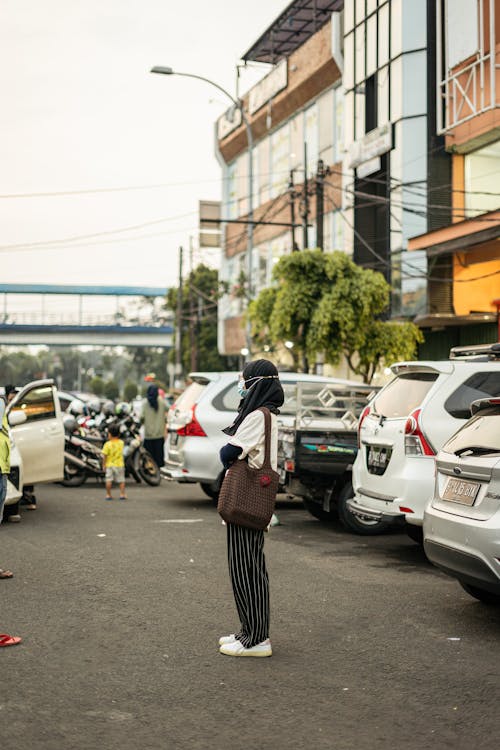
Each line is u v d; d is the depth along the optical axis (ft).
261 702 15.40
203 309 179.42
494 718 14.78
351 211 98.99
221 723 14.35
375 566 28.37
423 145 84.99
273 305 86.53
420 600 23.59
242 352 93.04
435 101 84.99
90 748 13.19
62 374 588.91
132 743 13.42
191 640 19.29
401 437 27.61
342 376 102.37
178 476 42.45
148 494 49.37
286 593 24.09
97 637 19.43
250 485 18.16
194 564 27.84
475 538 19.72
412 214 85.46
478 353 31.58
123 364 593.01
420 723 14.49
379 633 20.18
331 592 24.35
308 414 36.17
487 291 79.15
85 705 15.08
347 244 101.60
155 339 301.02
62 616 21.24
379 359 79.87
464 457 21.12
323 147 111.86
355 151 95.50
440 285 82.17
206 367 177.68
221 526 36.27
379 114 92.07
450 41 79.00
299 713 14.88
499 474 19.62
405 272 81.92
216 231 159.22
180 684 16.31
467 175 82.07
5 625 20.38
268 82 126.72
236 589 18.29
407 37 86.58
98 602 22.68
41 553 29.58
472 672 17.34
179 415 43.39
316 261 76.89
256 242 138.82
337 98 107.76
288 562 28.78
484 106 74.54
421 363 28.58
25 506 42.52
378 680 16.75
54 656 17.95
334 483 36.37
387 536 34.99
